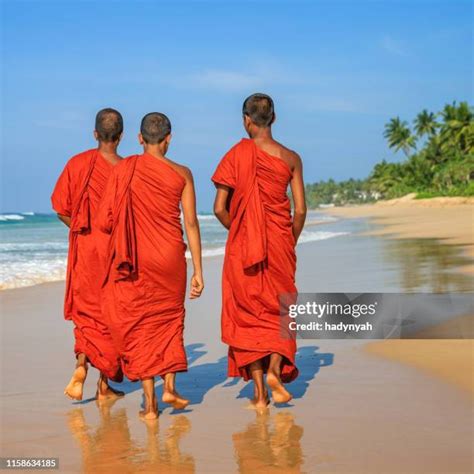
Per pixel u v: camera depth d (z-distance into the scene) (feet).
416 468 11.27
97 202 15.90
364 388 16.20
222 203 15.65
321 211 378.12
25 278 42.57
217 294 34.65
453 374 17.02
